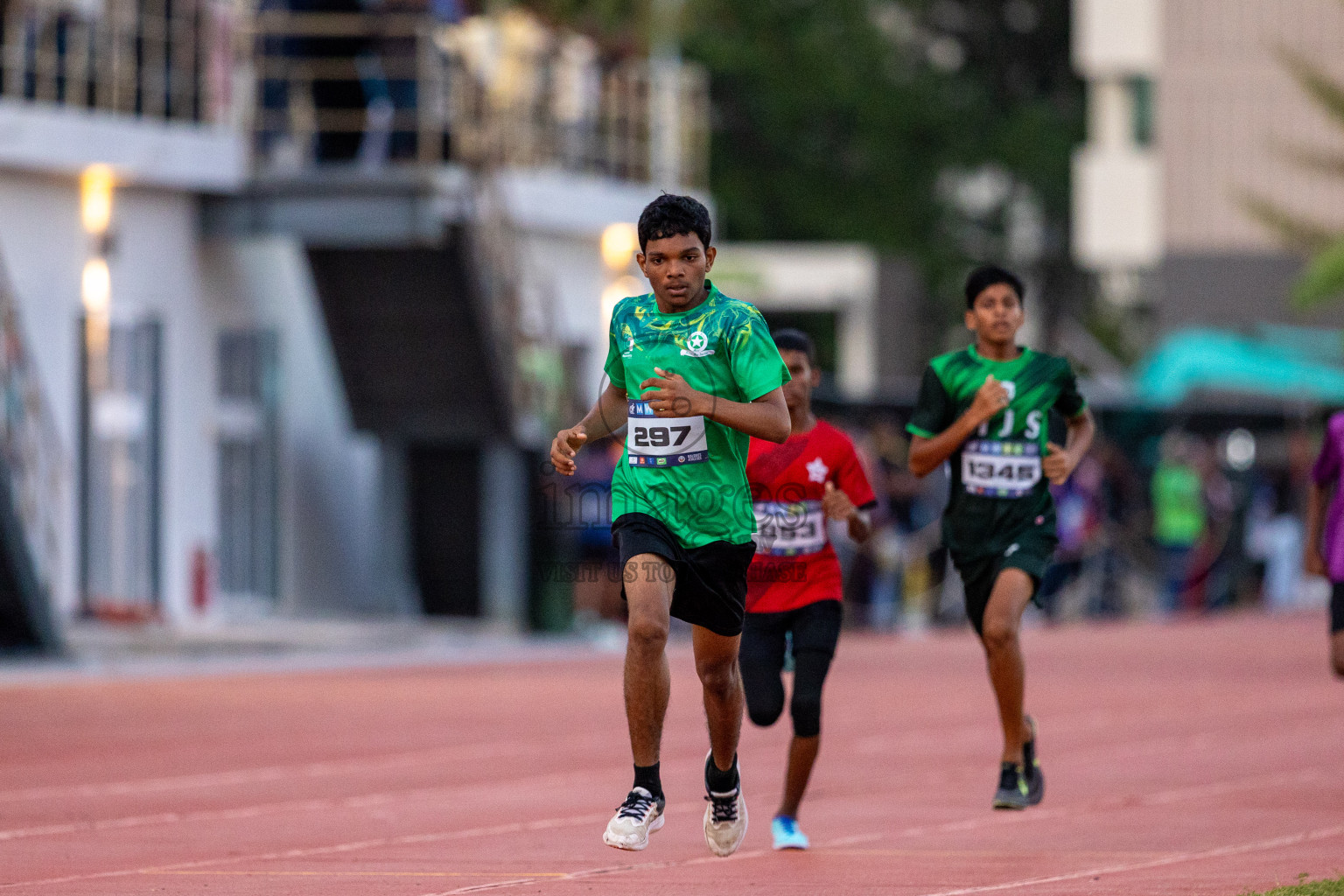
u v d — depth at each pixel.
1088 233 137.75
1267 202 122.19
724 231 165.00
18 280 64.62
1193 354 103.50
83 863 24.80
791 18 164.25
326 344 76.62
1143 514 89.88
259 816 29.52
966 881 23.30
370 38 70.62
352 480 78.50
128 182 68.31
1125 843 26.62
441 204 69.31
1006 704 27.06
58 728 41.56
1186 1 132.75
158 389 70.00
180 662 58.06
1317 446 97.75
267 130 72.06
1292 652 66.06
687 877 23.69
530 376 73.75
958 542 27.95
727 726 22.88
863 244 163.75
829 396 76.31
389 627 70.44
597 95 84.50
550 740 40.22
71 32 66.44
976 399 27.36
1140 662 62.00
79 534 66.88
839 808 30.47
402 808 30.44
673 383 21.11
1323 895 21.41
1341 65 131.25
